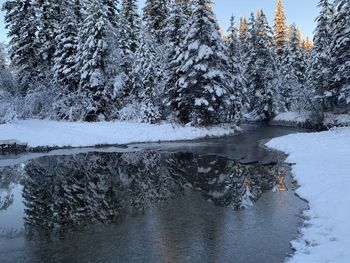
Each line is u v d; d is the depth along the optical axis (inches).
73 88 1457.9
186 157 873.5
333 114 1512.1
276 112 1914.4
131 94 1449.3
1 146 1009.5
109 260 327.9
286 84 2062.0
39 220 454.9
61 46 1470.2
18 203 533.3
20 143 1020.5
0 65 1588.3
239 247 344.8
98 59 1332.4
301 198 490.6
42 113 1392.7
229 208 469.7
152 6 1921.8
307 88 1712.6
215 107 1314.0
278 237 364.8
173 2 1493.6
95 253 345.1
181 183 619.5
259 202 487.5
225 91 1272.1
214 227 401.4
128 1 1755.7
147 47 1373.0
